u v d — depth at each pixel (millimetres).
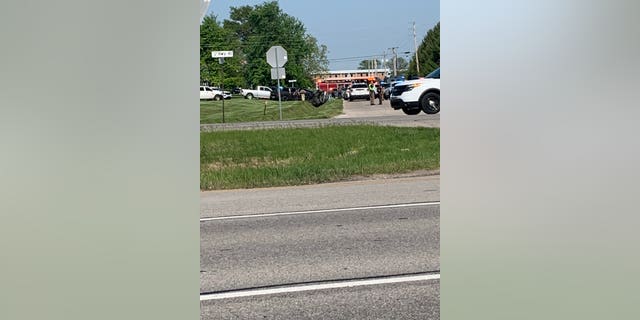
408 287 5484
